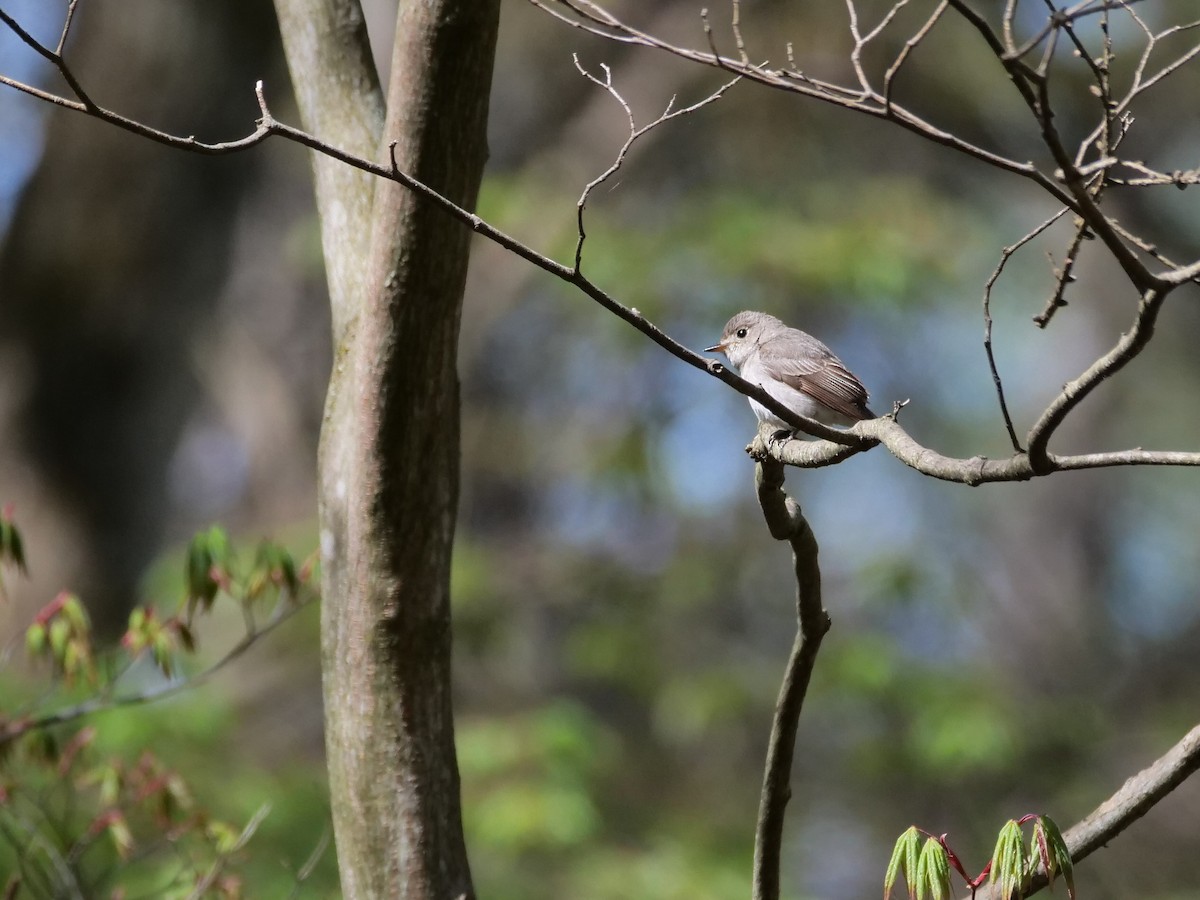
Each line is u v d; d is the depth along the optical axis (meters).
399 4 4.42
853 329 20.41
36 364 14.26
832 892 16.91
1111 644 21.52
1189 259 20.12
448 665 4.63
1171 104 18.88
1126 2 3.19
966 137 18.53
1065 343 22.41
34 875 6.75
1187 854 16.39
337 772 4.57
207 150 3.65
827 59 17.44
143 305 14.52
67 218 14.24
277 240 19.27
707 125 18.16
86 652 6.25
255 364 18.59
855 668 14.48
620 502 18.70
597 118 17.92
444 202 3.73
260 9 14.84
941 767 14.45
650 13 18.14
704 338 16.70
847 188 18.08
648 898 12.02
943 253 17.38
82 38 14.41
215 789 10.08
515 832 11.52
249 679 14.65
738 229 16.48
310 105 5.07
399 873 4.48
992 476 3.63
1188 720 17.34
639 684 16.12
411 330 4.42
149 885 7.58
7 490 14.02
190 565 6.22
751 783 16.06
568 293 16.77
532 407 19.59
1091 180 3.81
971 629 19.78
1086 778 15.91
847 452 4.32
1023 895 3.85
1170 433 22.55
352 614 4.54
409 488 4.50
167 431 15.20
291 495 18.28
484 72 4.41
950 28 17.02
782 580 18.81
